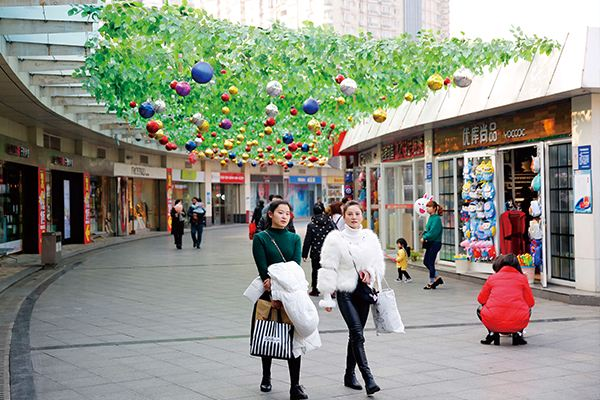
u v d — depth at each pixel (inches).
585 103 456.8
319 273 244.5
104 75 474.3
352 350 244.5
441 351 305.7
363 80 473.7
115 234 1387.8
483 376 259.4
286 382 255.8
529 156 593.3
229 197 2151.8
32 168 916.0
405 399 229.1
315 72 465.1
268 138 845.8
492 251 577.3
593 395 231.5
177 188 1795.0
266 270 233.3
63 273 692.7
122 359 296.8
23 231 915.4
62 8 438.3
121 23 414.9
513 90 499.8
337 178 2564.0
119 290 550.6
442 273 626.5
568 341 325.4
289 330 226.8
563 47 458.0
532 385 245.3
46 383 256.2
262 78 483.5
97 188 1317.7
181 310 441.7
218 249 1042.7
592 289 457.7
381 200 864.3
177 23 416.5
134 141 1241.4
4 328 376.8
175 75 507.5
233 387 248.7
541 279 493.7
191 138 852.0
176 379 260.8
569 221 485.1
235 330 367.6
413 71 470.0
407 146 768.3
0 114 769.6
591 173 454.6
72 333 361.4
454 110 582.2
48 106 708.7
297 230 1588.3
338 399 230.4
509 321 309.1
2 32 432.8
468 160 595.8
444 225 674.8
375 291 248.7
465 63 468.8
